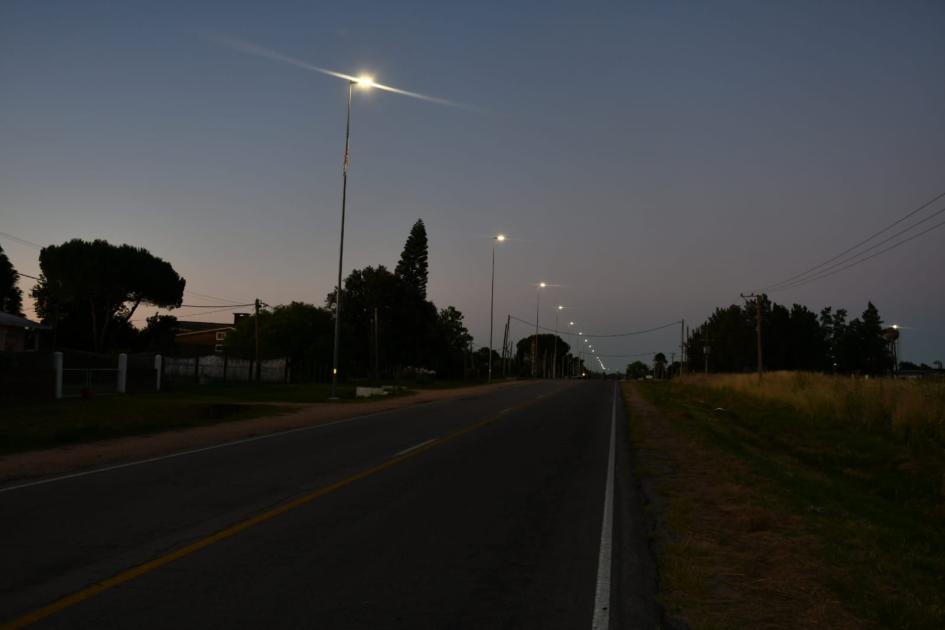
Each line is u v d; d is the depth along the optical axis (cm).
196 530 781
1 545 708
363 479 1143
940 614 561
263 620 519
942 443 1845
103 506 900
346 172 3344
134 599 556
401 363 7588
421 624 521
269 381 5178
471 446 1630
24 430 1739
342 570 648
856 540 809
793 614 559
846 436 2177
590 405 3356
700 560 711
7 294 5553
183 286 5584
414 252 7994
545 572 666
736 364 9181
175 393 3466
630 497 1062
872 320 9031
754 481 1215
